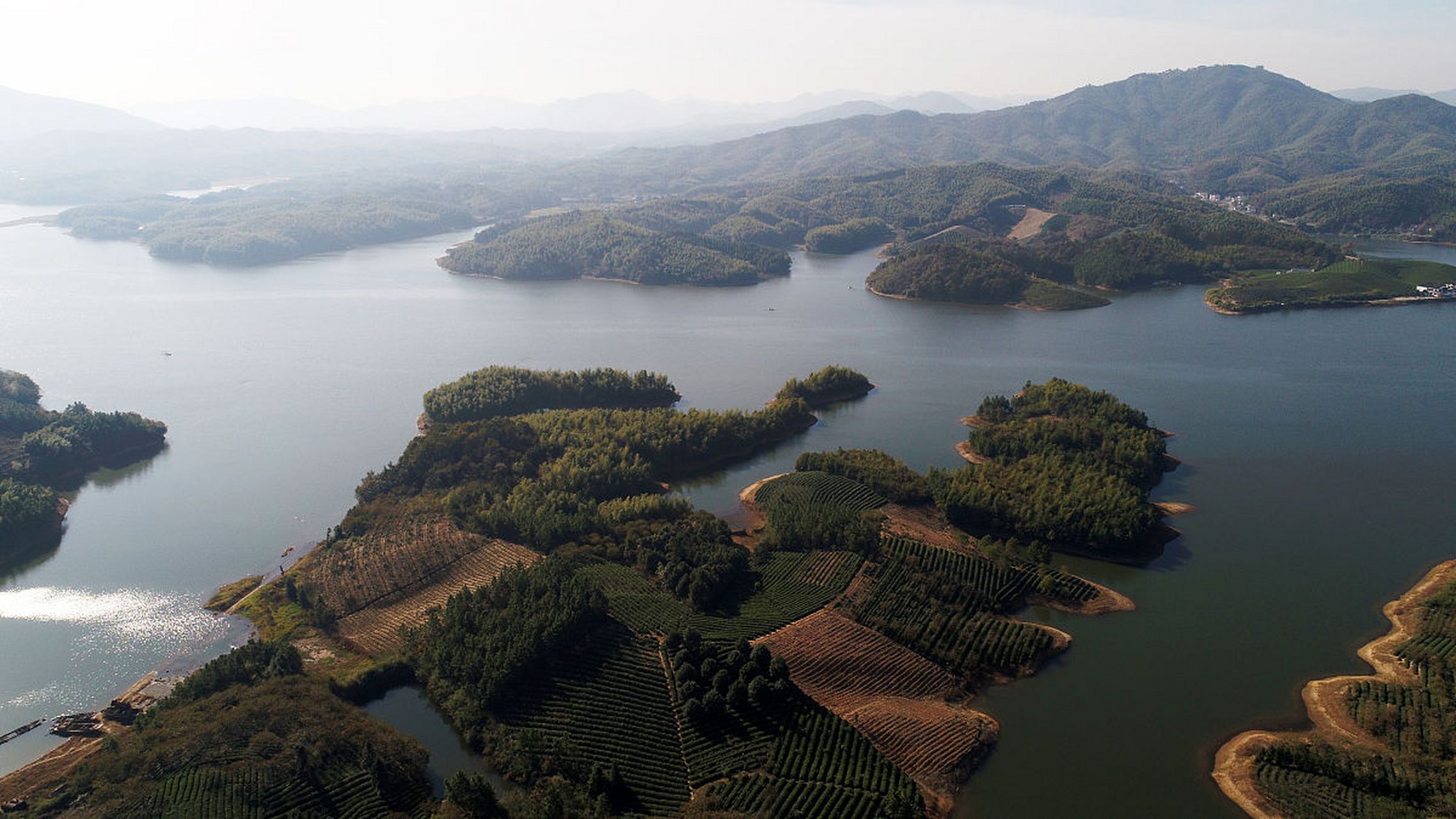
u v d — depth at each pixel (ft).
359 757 410.93
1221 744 426.51
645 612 516.32
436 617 520.83
